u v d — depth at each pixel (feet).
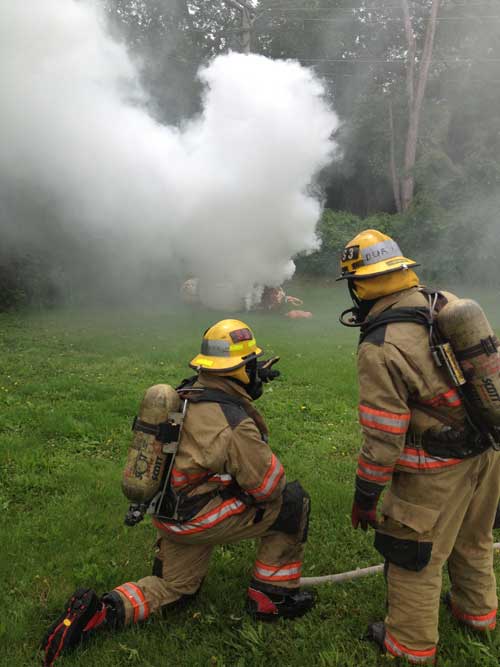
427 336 8.50
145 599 9.67
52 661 8.80
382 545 8.95
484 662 8.95
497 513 9.72
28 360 30.60
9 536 12.40
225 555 11.80
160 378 26.73
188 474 9.18
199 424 9.20
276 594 9.94
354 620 10.02
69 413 20.83
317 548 12.32
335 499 14.28
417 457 8.68
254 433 9.21
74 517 13.38
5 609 10.18
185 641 9.45
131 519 9.41
